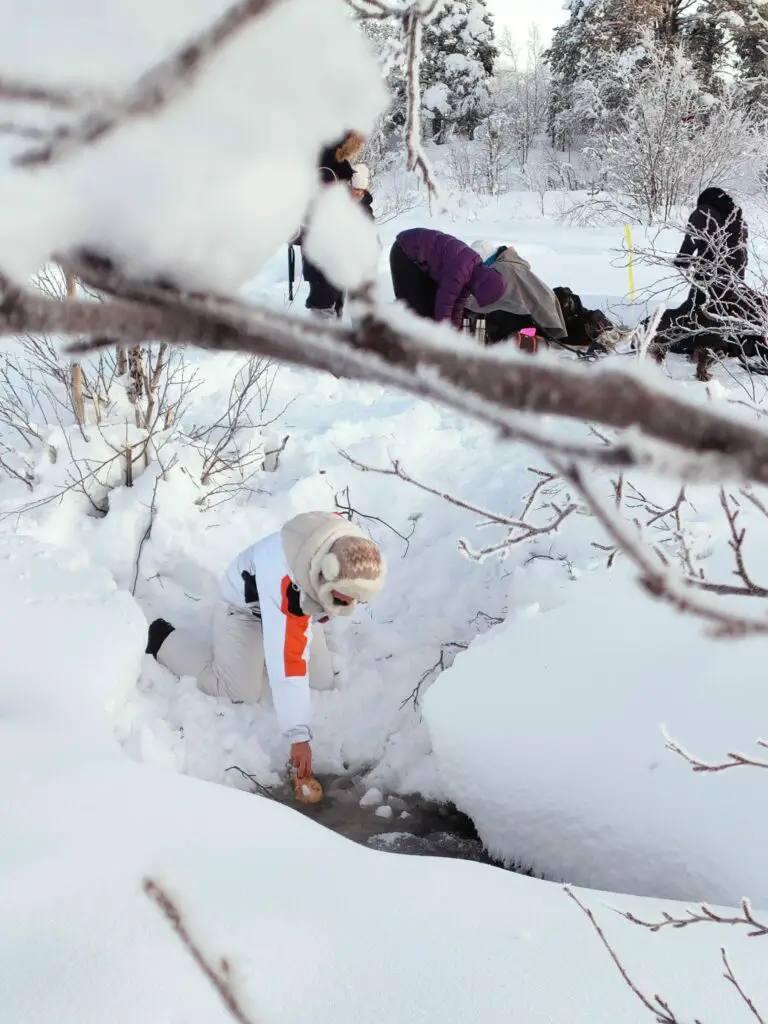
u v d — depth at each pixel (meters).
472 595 3.97
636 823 2.43
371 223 0.27
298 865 2.01
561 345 5.53
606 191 12.35
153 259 0.26
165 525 3.99
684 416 0.25
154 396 4.36
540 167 16.42
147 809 2.16
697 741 2.48
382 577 3.10
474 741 2.77
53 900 1.83
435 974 1.69
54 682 2.80
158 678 3.41
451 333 0.26
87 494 4.02
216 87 0.26
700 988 1.66
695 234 4.77
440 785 3.26
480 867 2.07
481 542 4.11
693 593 0.34
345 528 3.14
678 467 0.26
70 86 0.24
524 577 3.56
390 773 3.36
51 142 0.25
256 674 3.41
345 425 4.66
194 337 0.27
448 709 2.87
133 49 0.25
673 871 2.35
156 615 3.78
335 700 3.61
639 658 2.76
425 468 4.51
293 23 0.26
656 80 11.98
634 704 2.64
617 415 0.25
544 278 7.61
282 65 0.26
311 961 1.71
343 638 3.85
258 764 3.30
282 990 1.65
